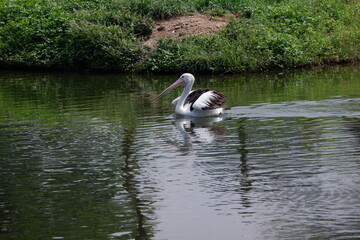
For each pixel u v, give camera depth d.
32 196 8.79
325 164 9.60
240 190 8.70
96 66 22.73
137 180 9.31
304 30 24.02
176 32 23.69
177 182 9.13
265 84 18.23
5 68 24.39
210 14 25.23
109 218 7.92
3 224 7.85
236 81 19.25
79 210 8.21
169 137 11.80
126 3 25.77
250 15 25.09
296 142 10.95
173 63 21.48
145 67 21.81
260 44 22.12
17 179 9.54
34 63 23.67
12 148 11.38
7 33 25.09
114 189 8.95
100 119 13.78
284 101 14.95
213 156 10.34
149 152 10.77
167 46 22.36
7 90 18.89
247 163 9.85
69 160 10.45
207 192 8.68
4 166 10.24
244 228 7.49
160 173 9.58
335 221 7.55
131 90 18.16
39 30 24.69
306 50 22.23
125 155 10.63
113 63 22.55
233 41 22.39
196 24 24.14
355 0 27.88
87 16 24.77
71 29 23.44
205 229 7.51
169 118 13.66
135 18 24.16
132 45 22.77
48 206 8.38
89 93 17.80
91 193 8.82
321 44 22.53
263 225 7.55
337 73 20.03
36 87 19.36
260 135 11.59
